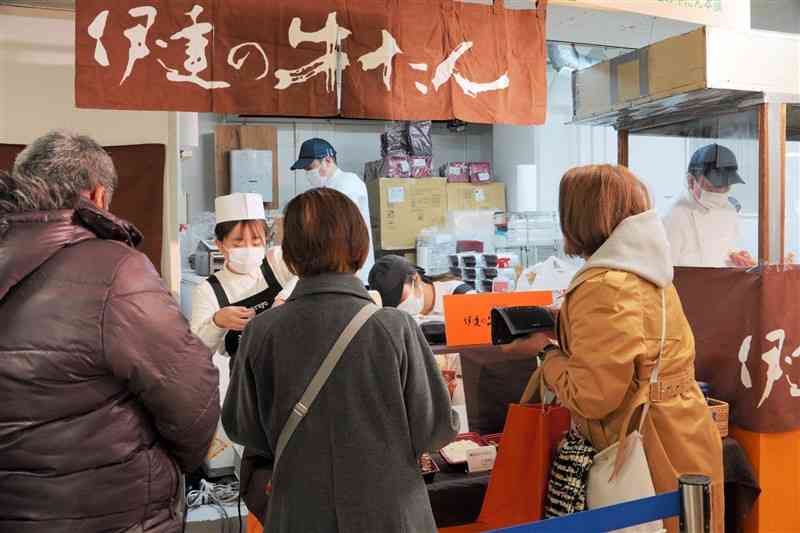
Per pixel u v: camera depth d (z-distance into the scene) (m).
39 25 2.83
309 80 2.31
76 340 1.30
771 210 2.44
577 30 4.38
